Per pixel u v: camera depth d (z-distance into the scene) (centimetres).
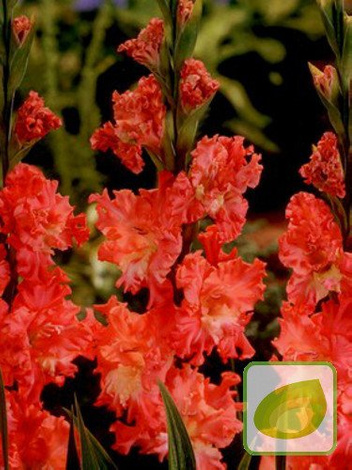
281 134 583
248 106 550
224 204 202
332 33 200
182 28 199
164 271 201
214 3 545
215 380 274
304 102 583
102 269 365
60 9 485
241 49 560
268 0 565
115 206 204
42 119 204
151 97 202
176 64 200
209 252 204
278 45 566
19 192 204
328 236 202
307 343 204
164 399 197
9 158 205
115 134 204
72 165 418
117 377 204
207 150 200
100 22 448
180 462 198
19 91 425
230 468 221
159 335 203
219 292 204
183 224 203
